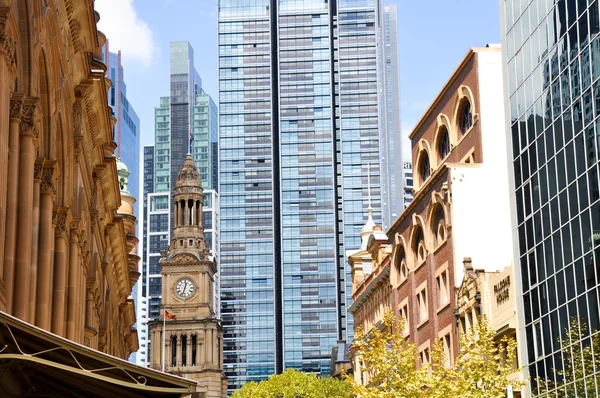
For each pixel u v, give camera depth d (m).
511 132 68.31
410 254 91.25
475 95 80.25
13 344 22.20
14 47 29.30
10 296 30.72
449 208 79.75
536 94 63.88
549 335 61.19
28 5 31.55
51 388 27.02
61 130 41.59
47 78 36.16
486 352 54.69
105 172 59.56
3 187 28.27
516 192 67.19
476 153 80.25
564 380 58.66
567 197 58.56
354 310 121.19
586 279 55.69
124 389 23.75
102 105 51.56
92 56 48.84
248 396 140.25
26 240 32.16
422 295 88.38
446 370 54.56
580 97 56.53
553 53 60.94
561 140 59.50
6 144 28.41
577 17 56.97
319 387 137.12
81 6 41.53
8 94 28.58
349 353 126.00
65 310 45.22
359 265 122.38
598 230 54.00
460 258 78.12
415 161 94.94
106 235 70.38
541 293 62.50
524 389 64.56
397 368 56.00
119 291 94.06
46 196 37.28
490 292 71.12
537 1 63.72
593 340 54.66
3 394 27.09
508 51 69.25
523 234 65.88
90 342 58.19
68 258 45.56
